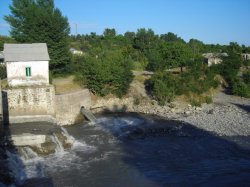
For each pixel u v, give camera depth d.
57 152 36.16
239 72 84.62
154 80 61.53
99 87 57.41
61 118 48.12
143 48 112.19
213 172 31.73
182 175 31.09
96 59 58.62
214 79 71.94
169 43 78.31
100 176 30.66
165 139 41.75
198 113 54.44
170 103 59.09
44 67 47.16
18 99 43.97
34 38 60.28
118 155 36.06
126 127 47.16
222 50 128.75
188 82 64.44
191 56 74.56
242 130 44.81
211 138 41.91
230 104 60.88
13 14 64.31
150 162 34.19
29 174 30.67
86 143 39.97
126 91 59.62
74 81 58.53
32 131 39.19
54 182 29.23
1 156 31.56
